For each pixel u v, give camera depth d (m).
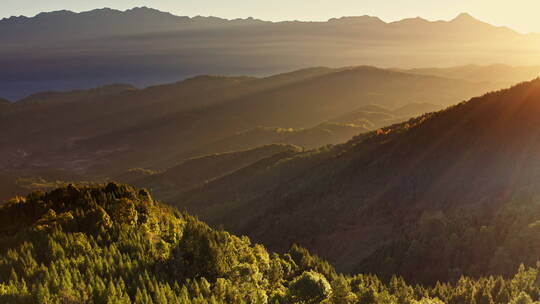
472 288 104.31
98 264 78.56
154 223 101.88
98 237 89.81
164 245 88.69
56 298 69.06
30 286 73.25
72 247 85.31
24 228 95.56
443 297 105.69
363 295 91.31
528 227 123.44
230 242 97.88
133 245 86.69
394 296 96.56
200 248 88.12
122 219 97.81
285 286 102.19
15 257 80.56
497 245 127.00
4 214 103.62
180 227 104.88
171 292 72.94
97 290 70.75
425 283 127.19
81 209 100.12
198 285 78.88
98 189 112.12
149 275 78.62
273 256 116.75
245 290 81.31
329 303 85.56
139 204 106.75
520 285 100.19
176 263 84.44
